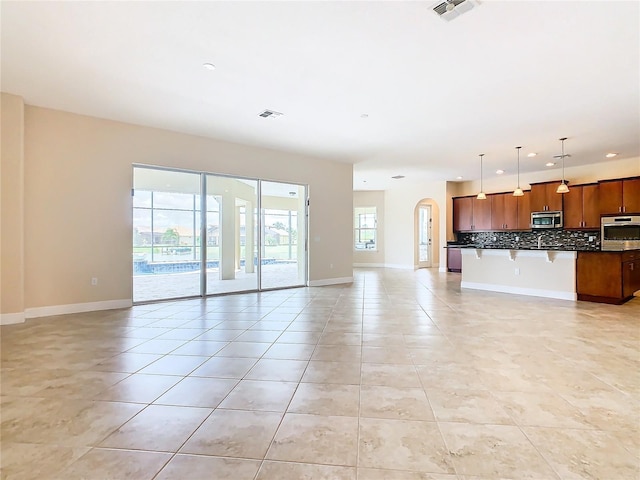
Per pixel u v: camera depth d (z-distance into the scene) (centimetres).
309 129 543
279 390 246
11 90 407
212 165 602
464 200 1034
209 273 650
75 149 482
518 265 655
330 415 212
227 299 595
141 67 346
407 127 532
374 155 721
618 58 324
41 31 284
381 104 439
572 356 313
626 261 569
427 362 300
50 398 234
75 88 398
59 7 252
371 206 1226
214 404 226
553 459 170
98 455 173
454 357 311
